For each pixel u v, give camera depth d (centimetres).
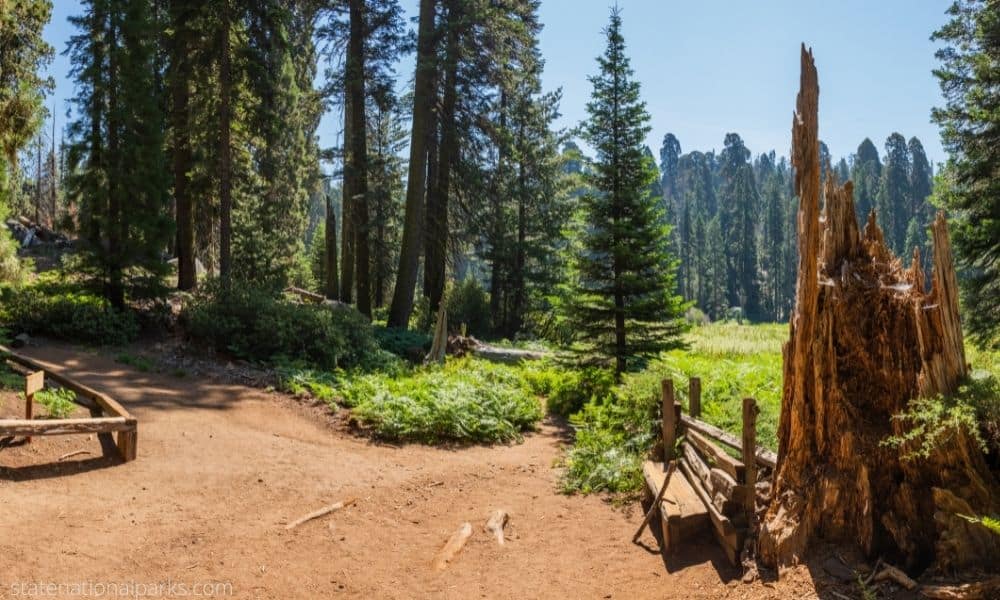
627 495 831
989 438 472
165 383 1311
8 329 1469
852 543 504
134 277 1748
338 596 570
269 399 1300
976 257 1543
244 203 3019
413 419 1191
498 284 3022
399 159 2705
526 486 930
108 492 736
